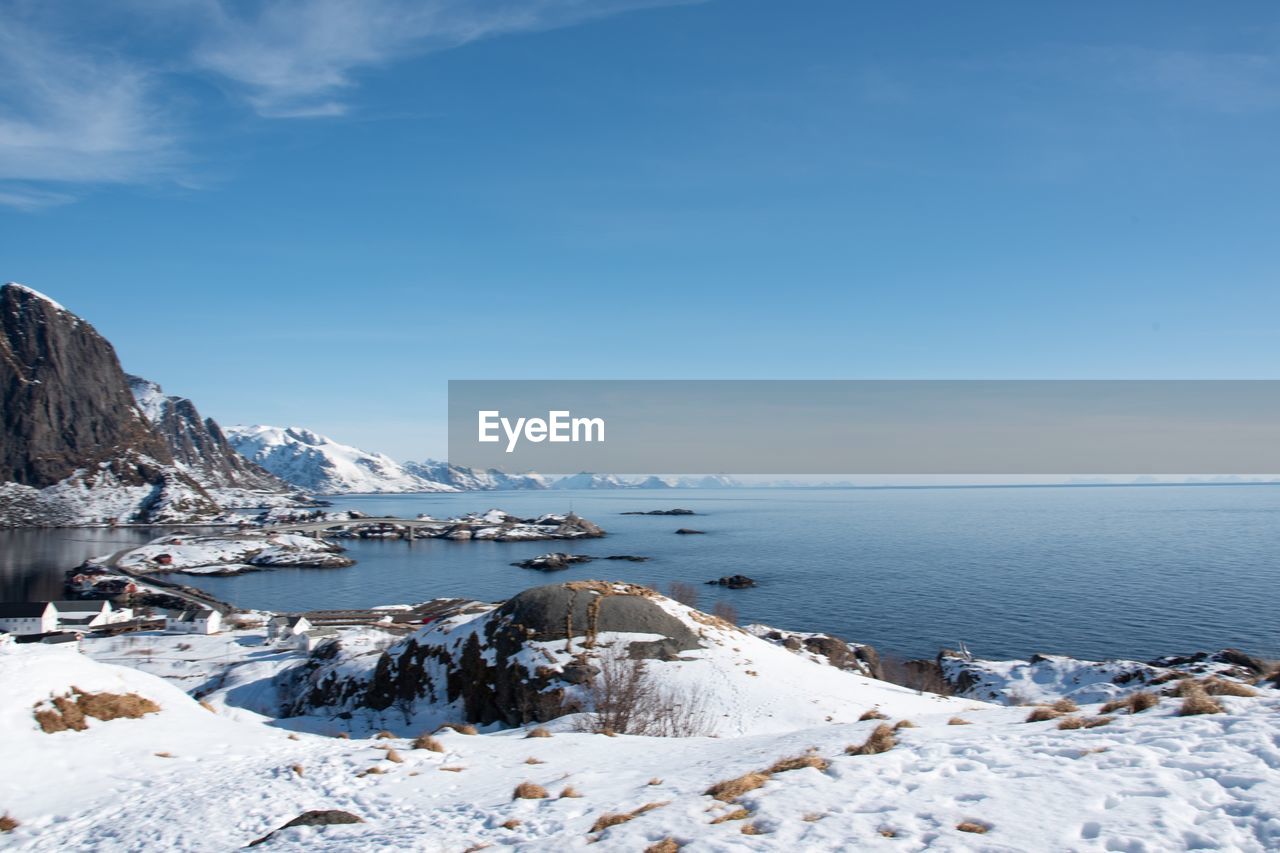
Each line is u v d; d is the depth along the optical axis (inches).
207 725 1081.4
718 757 761.0
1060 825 407.8
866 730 770.8
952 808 450.9
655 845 449.7
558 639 1991.9
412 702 2031.3
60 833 730.8
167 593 6250.0
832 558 7465.6
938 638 4013.3
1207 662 2610.7
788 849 415.5
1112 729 594.9
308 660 2785.4
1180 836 378.3
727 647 2047.2
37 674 1017.5
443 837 584.7
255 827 698.8
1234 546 7741.1
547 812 613.3
